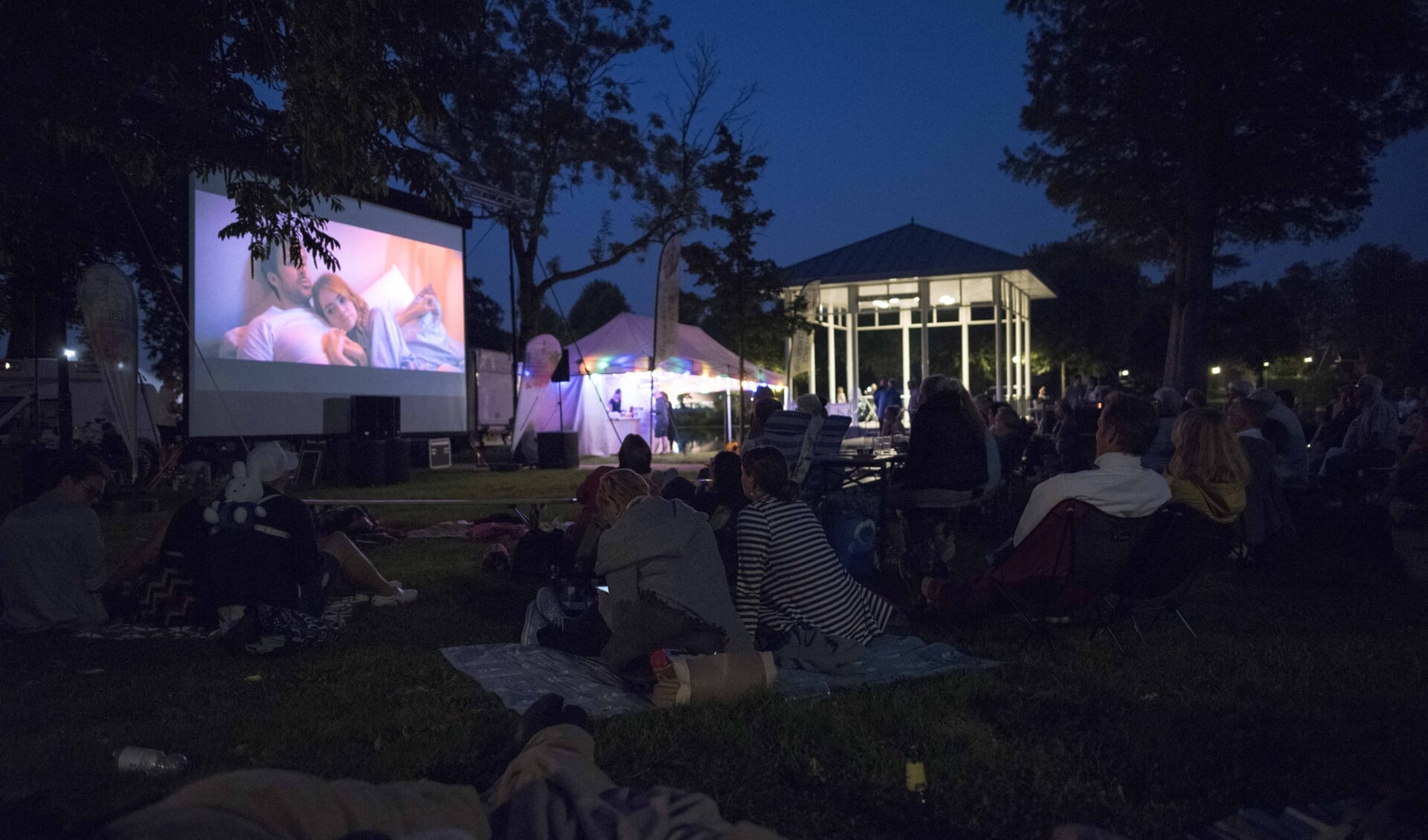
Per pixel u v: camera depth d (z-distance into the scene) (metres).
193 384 13.75
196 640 4.87
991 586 4.54
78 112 6.21
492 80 23.61
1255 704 3.68
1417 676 4.03
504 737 3.29
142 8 6.00
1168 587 4.45
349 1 5.40
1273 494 6.53
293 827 1.69
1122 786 2.90
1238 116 21.41
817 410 7.65
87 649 4.71
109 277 11.13
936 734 3.35
